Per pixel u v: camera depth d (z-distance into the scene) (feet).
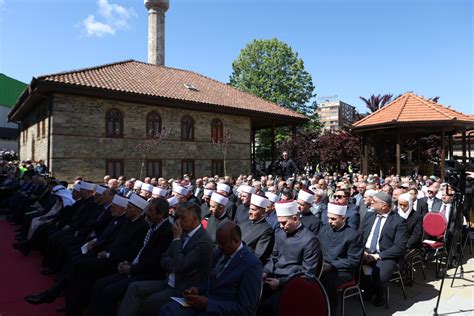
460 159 22.15
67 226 24.43
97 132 57.26
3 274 21.36
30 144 73.87
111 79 61.46
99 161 57.26
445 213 24.72
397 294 17.90
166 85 69.26
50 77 53.01
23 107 67.92
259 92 118.73
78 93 53.98
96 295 14.12
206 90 75.97
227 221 11.18
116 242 16.40
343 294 14.60
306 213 19.60
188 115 67.87
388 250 16.84
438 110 51.67
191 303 10.61
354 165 78.59
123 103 60.23
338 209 15.46
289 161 52.47
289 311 9.98
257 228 16.25
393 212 17.99
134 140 61.05
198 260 12.16
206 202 27.02
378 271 16.16
